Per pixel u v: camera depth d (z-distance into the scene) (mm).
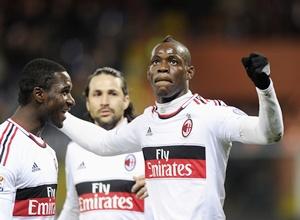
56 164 19109
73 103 19062
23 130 18438
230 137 17781
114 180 21453
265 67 16047
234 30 51406
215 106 18172
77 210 22391
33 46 49938
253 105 49750
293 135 42969
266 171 37656
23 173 18047
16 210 18094
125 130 19641
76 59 49375
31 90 18531
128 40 50656
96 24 51188
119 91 22031
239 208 37688
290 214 37312
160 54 18297
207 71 50312
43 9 51625
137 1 53188
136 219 21234
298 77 49781
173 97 18438
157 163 18375
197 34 51625
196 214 17797
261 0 52688
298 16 52031
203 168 17922
